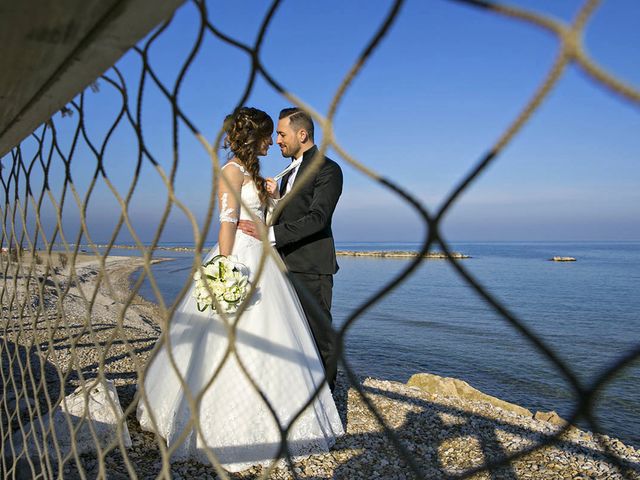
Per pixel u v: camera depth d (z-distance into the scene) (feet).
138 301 64.34
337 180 11.63
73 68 2.66
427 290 152.87
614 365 1.31
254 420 9.32
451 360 58.08
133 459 9.49
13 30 2.25
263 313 9.67
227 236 9.88
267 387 9.41
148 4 2.02
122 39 2.30
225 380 9.37
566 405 42.34
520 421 13.99
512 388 47.29
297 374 9.77
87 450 9.30
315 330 11.76
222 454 9.15
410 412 13.80
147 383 10.58
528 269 259.80
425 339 70.85
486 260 360.07
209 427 9.25
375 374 50.16
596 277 208.33
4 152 5.13
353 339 69.21
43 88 3.08
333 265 12.15
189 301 10.19
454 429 12.88
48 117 3.66
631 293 149.59
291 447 9.87
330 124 1.66
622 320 98.99
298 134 11.96
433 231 1.46
